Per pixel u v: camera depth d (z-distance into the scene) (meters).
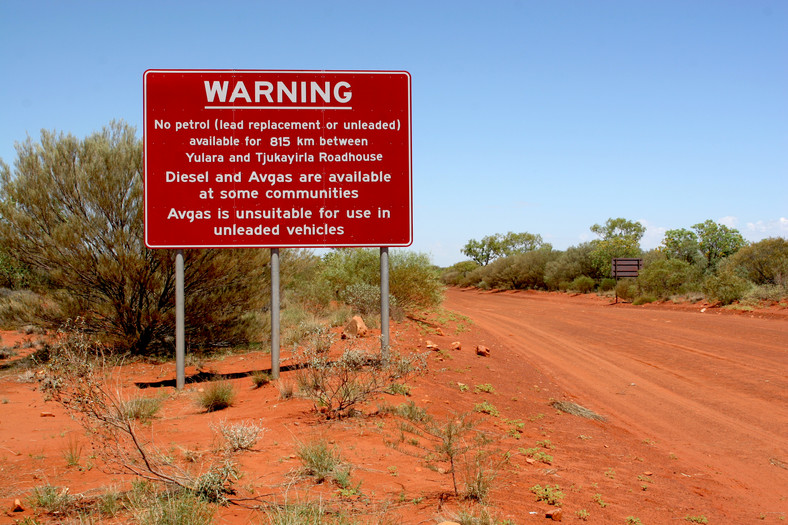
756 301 26.34
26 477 5.15
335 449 5.90
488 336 19.08
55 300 13.68
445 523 4.02
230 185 10.86
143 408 7.98
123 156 13.81
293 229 10.92
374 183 11.03
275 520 3.97
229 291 14.98
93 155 13.77
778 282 29.06
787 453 8.55
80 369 4.82
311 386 8.26
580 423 9.64
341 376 7.84
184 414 8.36
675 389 12.66
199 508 4.06
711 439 9.22
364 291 17.81
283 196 10.92
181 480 4.55
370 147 11.03
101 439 6.21
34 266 13.88
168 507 3.94
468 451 6.62
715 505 6.18
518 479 5.90
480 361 13.71
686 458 8.18
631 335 20.38
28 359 13.20
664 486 6.67
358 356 7.95
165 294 14.40
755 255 30.81
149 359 14.00
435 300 21.05
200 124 10.85
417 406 8.23
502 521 4.48
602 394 12.21
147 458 5.25
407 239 11.05
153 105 10.79
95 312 13.72
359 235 10.98
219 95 10.87
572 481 6.21
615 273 41.38
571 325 23.58
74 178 13.59
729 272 29.12
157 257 14.02
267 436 6.52
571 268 48.78
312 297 21.23
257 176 10.89
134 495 4.29
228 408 8.58
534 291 51.00
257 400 8.97
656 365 15.23
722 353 16.52
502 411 9.45
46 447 6.32
